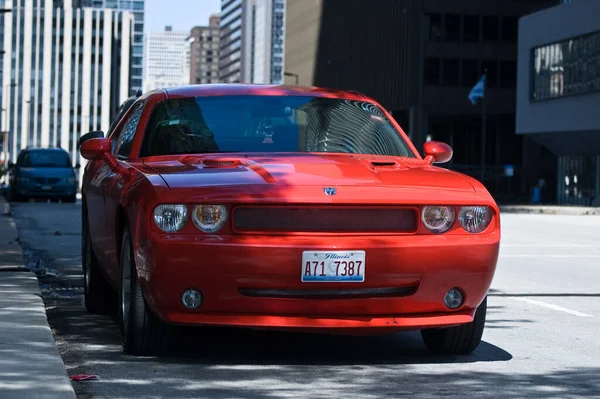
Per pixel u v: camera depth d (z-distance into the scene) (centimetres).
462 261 619
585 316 897
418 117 8344
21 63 19688
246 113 765
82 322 805
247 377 588
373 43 9288
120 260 685
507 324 839
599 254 1667
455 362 653
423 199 621
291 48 13175
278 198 600
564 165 6019
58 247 1529
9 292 886
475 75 8381
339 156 717
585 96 5441
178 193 604
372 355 673
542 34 5881
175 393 540
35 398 489
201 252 592
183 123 750
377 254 603
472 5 8350
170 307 604
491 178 8269
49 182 3406
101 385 559
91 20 19888
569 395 552
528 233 2261
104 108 19900
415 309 620
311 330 617
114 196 699
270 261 592
